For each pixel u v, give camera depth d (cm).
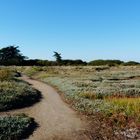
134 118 2206
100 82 5144
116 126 2078
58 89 4409
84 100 3084
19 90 3550
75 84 4662
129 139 1798
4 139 1752
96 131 1980
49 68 9806
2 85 3922
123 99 2922
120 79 6138
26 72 8594
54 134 1903
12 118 2214
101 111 2489
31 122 2172
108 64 13375
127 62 13812
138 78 6556
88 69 9838
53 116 2459
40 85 5088
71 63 14188
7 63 12950
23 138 1817
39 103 3142
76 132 1953
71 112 2633
